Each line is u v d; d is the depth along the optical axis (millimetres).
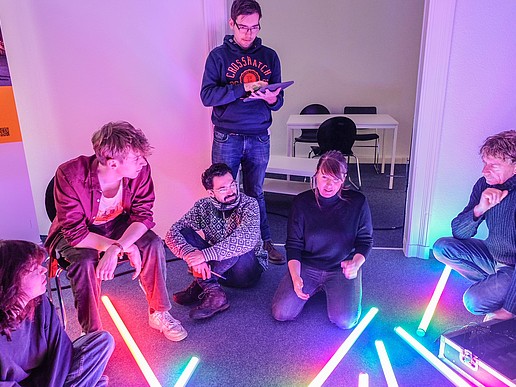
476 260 1920
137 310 2088
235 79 2273
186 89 2527
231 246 1969
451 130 2334
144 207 1834
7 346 1141
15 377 1174
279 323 1961
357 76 5094
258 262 2213
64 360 1274
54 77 2518
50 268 1745
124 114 2586
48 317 1254
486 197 1736
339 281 1952
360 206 1925
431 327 1886
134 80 2516
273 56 2342
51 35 2436
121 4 2377
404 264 2512
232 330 1916
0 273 1094
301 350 1771
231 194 2006
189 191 2742
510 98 2221
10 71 2500
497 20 2113
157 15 2398
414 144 2441
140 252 1787
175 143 2635
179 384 1567
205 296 2051
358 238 1971
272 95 2188
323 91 5207
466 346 1504
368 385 1550
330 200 1902
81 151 2682
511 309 1647
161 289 1838
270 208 3607
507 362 1413
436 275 2375
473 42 2168
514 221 1718
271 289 2277
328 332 1888
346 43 4984
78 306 1657
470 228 1883
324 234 1930
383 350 1722
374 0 4789
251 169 2484
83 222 1673
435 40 2195
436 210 2490
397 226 3133
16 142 2484
